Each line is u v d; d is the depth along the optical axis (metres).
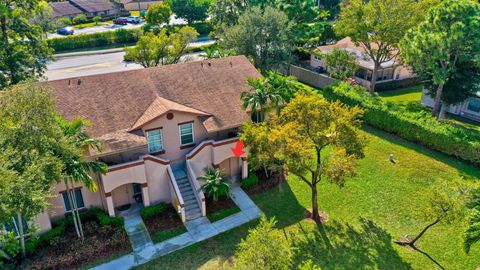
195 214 25.95
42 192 18.83
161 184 26.55
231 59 33.03
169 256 22.48
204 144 27.17
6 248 20.77
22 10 40.31
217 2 63.97
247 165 29.02
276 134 21.94
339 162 21.75
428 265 21.25
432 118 35.22
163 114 25.73
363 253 22.17
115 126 25.56
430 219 20.50
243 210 26.44
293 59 52.28
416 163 31.66
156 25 77.56
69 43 73.69
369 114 38.41
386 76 51.78
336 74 48.97
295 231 24.19
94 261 22.08
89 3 104.50
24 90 19.50
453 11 33.50
